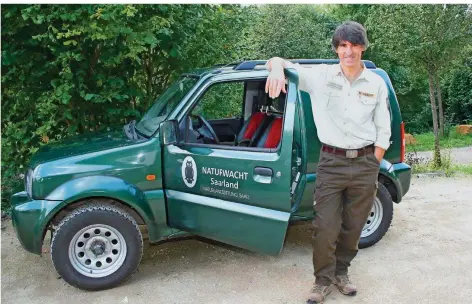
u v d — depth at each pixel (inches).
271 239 147.6
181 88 169.9
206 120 193.0
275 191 144.9
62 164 149.4
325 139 130.0
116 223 150.3
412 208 242.2
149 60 257.8
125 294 152.1
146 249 188.4
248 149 150.2
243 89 192.9
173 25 237.6
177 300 148.0
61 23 216.7
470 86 838.5
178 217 157.8
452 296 148.6
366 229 183.9
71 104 235.0
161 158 155.6
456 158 512.1
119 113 237.0
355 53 122.7
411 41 399.5
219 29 273.0
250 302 146.3
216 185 152.9
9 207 238.1
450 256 179.0
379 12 426.6
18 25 215.2
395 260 175.2
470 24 387.2
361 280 159.2
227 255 182.2
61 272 148.9
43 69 228.5
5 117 241.8
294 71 145.2
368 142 128.8
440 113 732.0
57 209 146.6
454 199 260.2
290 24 611.2
